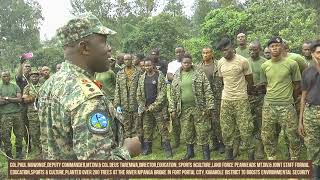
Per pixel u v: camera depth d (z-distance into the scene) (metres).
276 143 5.67
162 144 7.66
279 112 5.44
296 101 5.70
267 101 5.53
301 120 5.14
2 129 7.55
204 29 15.01
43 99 2.00
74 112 1.83
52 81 2.00
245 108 5.89
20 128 7.68
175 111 6.71
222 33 14.54
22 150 7.96
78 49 2.02
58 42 2.08
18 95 7.58
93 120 1.82
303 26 12.98
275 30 13.63
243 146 6.03
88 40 2.02
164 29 19.83
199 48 14.77
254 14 14.44
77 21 2.02
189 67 6.52
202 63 6.88
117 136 2.06
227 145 6.13
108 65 2.13
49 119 1.96
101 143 1.82
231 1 23.00
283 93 5.40
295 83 5.47
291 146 5.50
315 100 4.91
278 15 13.91
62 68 2.03
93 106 1.84
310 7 18.00
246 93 5.94
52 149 1.96
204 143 6.45
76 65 2.03
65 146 1.93
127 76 7.47
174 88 6.64
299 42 12.14
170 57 19.22
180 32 20.19
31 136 7.62
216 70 6.55
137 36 19.94
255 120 6.43
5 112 7.53
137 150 2.24
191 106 6.51
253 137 6.27
